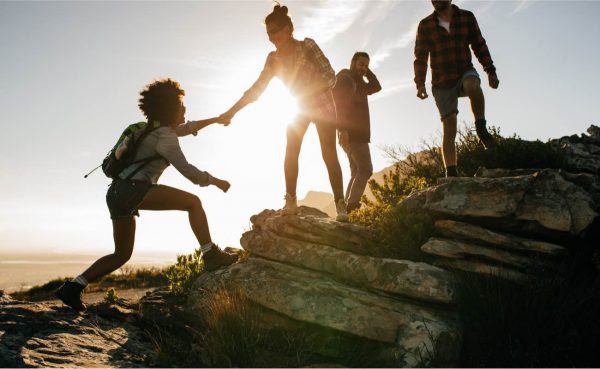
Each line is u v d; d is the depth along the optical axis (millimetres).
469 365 2967
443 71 4879
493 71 4848
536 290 3352
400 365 2988
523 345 3023
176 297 4789
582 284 3490
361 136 5555
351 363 3189
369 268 3795
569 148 5367
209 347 3369
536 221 3771
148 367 3176
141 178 3641
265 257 4457
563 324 3115
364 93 5875
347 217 4344
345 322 3379
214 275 4336
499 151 5383
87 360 3051
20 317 3605
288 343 3484
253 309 3842
